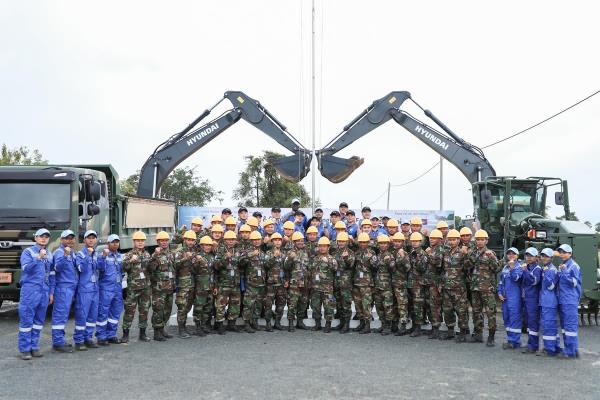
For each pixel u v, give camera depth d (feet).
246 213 44.91
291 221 44.21
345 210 46.57
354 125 67.21
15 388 23.99
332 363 28.91
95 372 26.81
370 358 30.27
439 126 66.49
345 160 65.72
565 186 50.01
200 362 28.96
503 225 50.85
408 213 86.84
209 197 182.29
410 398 22.79
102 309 33.60
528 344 32.81
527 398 23.02
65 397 22.71
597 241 41.50
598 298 40.98
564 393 23.85
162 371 27.02
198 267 36.78
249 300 38.22
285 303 39.73
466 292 35.96
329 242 39.14
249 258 38.19
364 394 23.22
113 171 49.67
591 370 28.12
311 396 22.84
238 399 22.40
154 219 60.64
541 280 32.30
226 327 38.83
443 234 41.37
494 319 34.50
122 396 22.82
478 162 64.90
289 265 38.78
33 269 29.91
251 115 68.13
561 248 31.76
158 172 68.85
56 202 40.98
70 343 33.96
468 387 24.59
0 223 39.96
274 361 29.27
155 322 35.12
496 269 34.86
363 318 39.04
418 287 37.40
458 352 32.37
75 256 32.14
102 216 46.16
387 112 66.90
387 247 38.37
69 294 31.63
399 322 40.81
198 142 68.59
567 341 31.07
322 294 38.70
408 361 29.68
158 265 34.94
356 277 38.58
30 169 41.42
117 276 34.42
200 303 36.73
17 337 35.50
